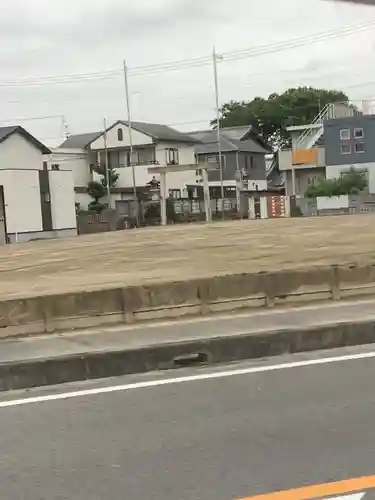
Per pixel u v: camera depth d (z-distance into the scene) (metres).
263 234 24.22
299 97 67.56
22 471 4.04
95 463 4.11
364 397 5.25
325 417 4.79
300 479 3.73
